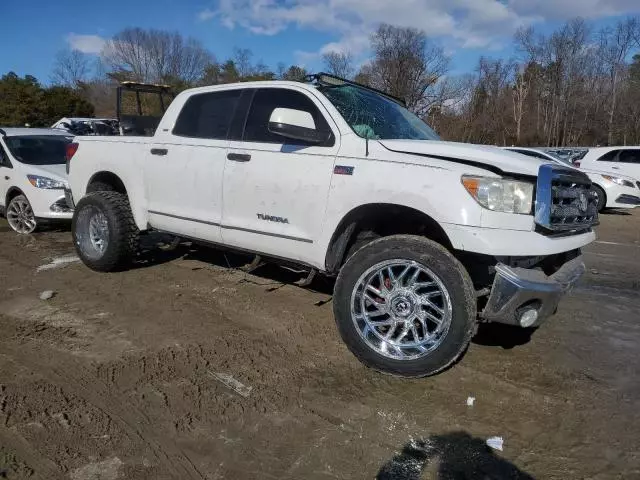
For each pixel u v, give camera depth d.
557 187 3.43
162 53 53.00
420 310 3.49
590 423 3.08
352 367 3.71
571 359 3.96
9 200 8.54
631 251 8.52
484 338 4.32
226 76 47.97
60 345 3.93
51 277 5.69
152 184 5.25
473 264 3.52
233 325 4.41
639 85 46.25
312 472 2.60
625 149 14.58
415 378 3.55
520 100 47.03
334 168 3.91
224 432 2.90
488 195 3.30
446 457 2.74
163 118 5.27
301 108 4.29
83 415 3.01
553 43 49.09
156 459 2.66
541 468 2.67
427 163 3.55
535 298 3.31
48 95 40.72
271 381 3.47
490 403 3.27
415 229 4.00
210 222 4.75
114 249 5.54
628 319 4.93
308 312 4.77
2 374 3.46
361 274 3.63
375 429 2.97
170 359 3.74
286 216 4.19
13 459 2.61
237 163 4.50
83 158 5.95
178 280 5.62
